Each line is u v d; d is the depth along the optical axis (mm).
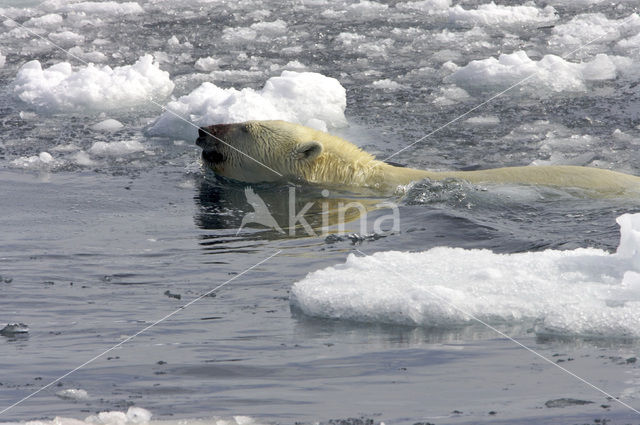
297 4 68125
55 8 66688
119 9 66125
